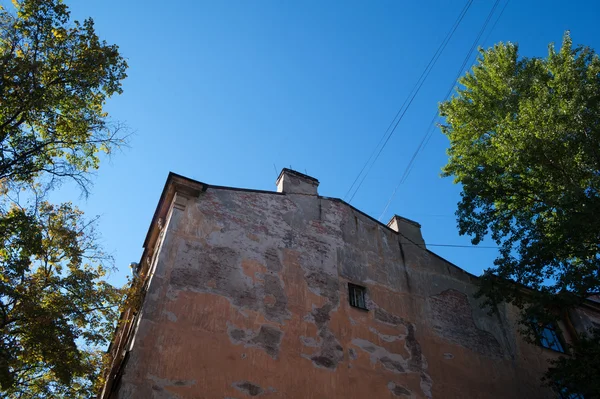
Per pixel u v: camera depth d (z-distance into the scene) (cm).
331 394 1302
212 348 1212
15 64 1230
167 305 1230
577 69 1686
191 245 1371
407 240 1872
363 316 1529
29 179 1284
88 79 1341
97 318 1426
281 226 1577
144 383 1085
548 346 1839
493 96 1933
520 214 1664
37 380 1488
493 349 1703
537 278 1483
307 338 1370
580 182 1537
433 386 1492
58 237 1523
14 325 1340
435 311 1700
